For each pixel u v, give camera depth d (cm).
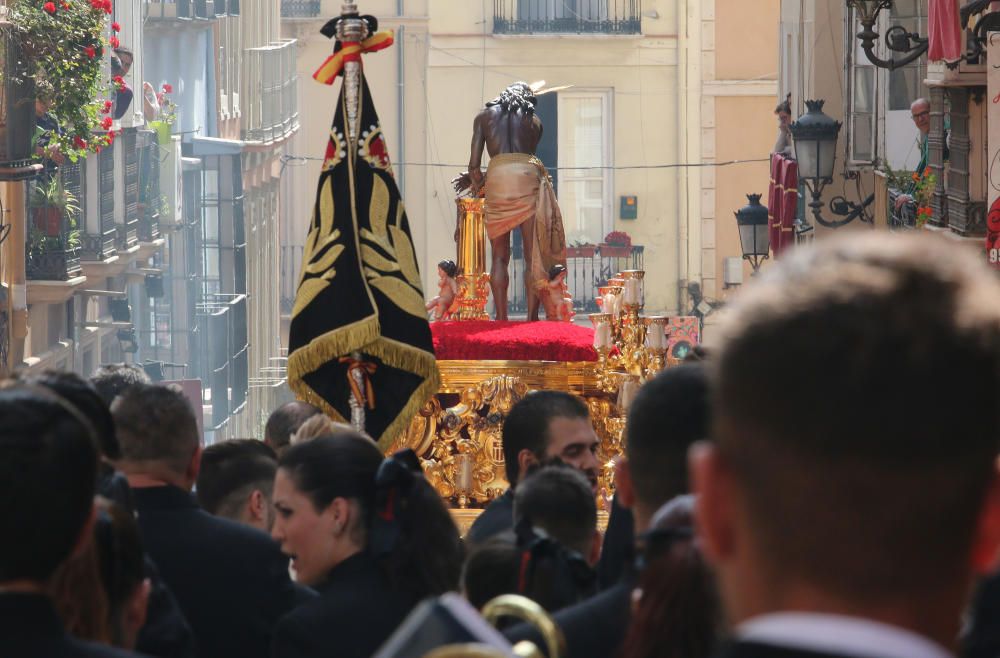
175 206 4553
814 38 3469
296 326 1178
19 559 366
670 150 5934
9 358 2917
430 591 621
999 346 227
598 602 491
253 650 684
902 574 228
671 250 5941
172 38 4772
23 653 359
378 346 1173
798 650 206
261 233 5875
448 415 1534
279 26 6112
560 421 814
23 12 2720
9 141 2697
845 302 228
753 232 3619
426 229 6022
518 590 573
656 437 485
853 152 3169
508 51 5975
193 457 706
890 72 2859
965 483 228
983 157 2086
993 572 357
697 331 4012
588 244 5909
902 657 204
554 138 5975
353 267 1173
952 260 233
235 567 686
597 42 5909
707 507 242
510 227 1680
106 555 494
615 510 649
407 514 624
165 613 565
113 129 3522
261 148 5625
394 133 5997
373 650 611
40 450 366
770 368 228
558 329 1600
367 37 1217
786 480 228
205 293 5228
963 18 1998
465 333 1569
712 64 5866
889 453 224
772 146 5875
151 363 4703
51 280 3127
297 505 632
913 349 224
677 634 391
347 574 628
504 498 828
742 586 238
